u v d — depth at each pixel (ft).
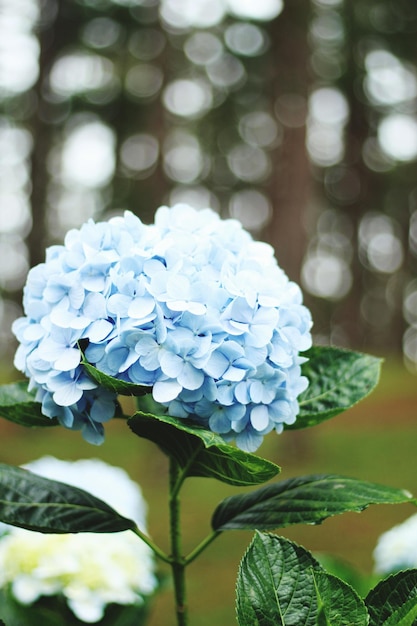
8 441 34.96
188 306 4.10
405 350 86.94
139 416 4.15
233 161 66.80
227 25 50.85
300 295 4.87
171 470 4.92
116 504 7.52
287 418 4.54
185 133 61.46
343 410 5.06
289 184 37.91
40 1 43.88
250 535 20.98
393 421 41.60
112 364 4.17
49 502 4.86
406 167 65.72
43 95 43.60
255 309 4.35
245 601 3.75
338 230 79.25
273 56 46.03
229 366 4.17
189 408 4.19
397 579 3.91
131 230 4.61
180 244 4.48
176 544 4.88
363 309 84.33
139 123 52.70
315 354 5.33
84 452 33.19
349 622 3.65
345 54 54.24
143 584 6.59
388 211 70.95
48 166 43.70
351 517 23.25
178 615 4.91
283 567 3.82
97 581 6.30
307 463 31.71
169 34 51.39
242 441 4.42
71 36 45.06
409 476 29.91
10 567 6.38
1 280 59.93
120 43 49.03
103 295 4.28
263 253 4.96
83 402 4.46
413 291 87.10
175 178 64.90
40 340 4.51
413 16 48.91
